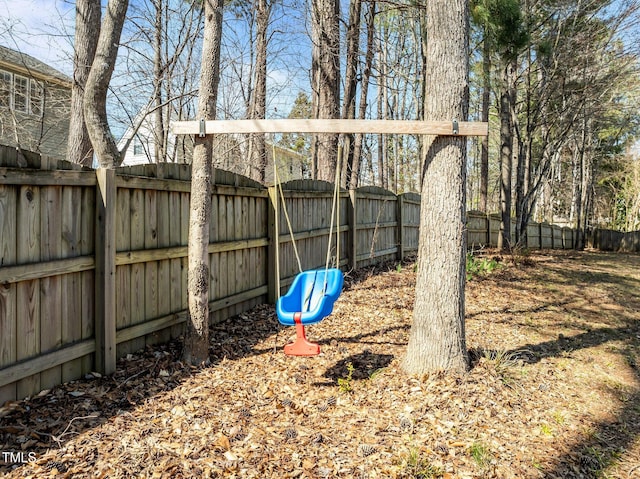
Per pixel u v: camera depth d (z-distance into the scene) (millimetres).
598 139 23609
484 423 3188
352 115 10977
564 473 2752
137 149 18203
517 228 13414
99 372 3529
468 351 4293
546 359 4586
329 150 10242
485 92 14547
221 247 4938
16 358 2904
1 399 2836
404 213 10234
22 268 2885
